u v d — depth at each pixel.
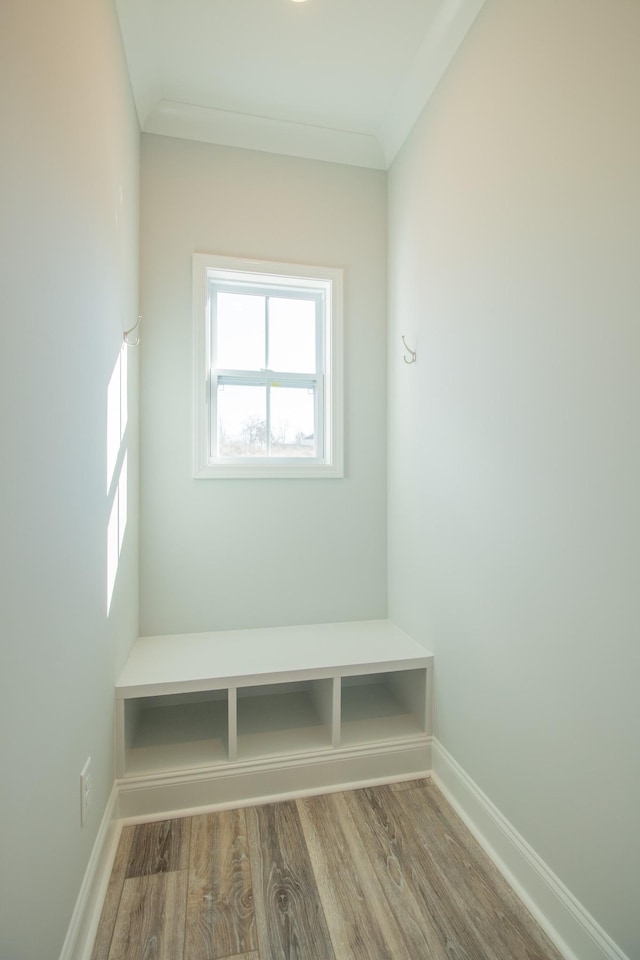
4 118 0.73
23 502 0.82
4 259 0.74
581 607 1.14
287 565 2.30
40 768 0.89
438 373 1.87
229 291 2.30
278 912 1.25
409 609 2.16
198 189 2.17
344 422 2.37
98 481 1.34
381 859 1.44
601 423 1.08
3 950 0.73
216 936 1.19
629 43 0.99
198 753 1.76
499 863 1.41
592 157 1.09
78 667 1.14
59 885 0.99
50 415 0.95
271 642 2.07
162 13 1.66
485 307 1.54
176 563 2.17
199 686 1.67
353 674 1.82
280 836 1.53
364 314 2.39
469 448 1.65
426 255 1.97
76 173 1.11
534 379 1.31
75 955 1.07
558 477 1.21
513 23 1.38
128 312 1.80
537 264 1.29
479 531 1.58
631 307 1.00
